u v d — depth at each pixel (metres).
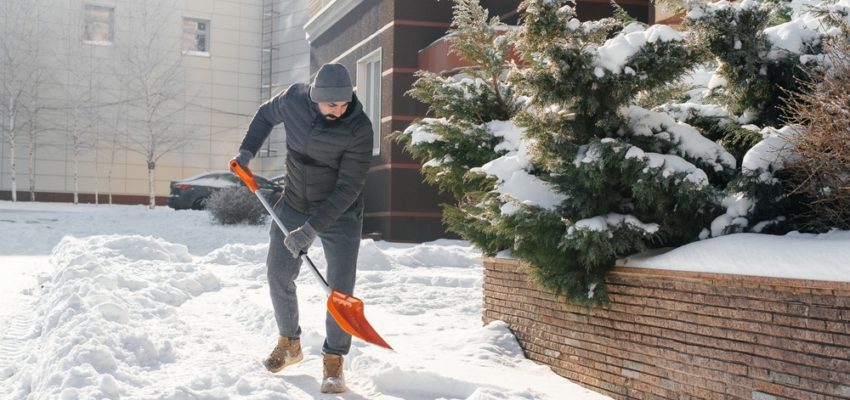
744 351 3.74
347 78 4.11
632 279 4.48
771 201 4.36
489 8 19.72
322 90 4.06
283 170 38.94
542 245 4.71
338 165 4.39
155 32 37.25
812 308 3.42
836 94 3.96
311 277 10.49
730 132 4.93
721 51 4.77
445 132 6.09
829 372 3.33
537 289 5.42
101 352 4.16
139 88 37.22
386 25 20.19
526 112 4.97
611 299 4.63
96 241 12.51
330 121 4.25
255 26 40.44
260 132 4.63
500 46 6.21
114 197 37.94
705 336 3.96
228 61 39.97
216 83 39.72
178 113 38.78
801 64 4.66
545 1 4.74
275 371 4.70
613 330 4.62
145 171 38.56
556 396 4.41
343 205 4.30
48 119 36.44
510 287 5.81
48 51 36.34
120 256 11.19
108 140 37.09
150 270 10.26
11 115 35.22
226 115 39.94
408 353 5.34
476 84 6.36
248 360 4.71
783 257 3.60
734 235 4.09
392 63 19.73
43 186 36.81
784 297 3.54
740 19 4.74
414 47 19.81
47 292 7.94
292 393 4.27
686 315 4.09
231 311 7.55
